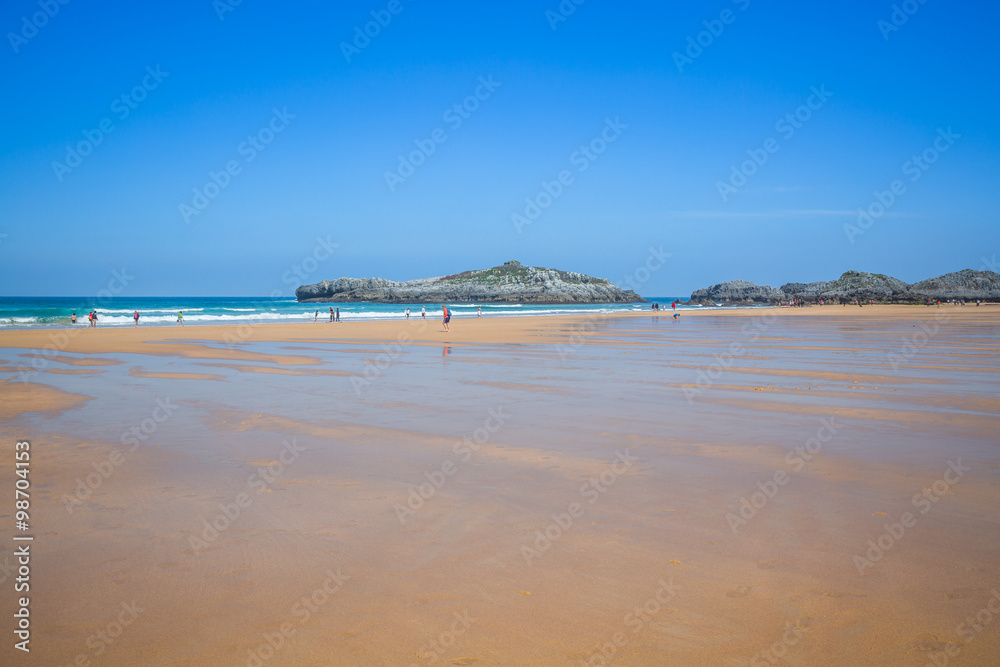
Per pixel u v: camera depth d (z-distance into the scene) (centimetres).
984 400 1149
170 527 516
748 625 356
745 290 19100
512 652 330
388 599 388
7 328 4284
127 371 1705
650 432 891
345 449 796
